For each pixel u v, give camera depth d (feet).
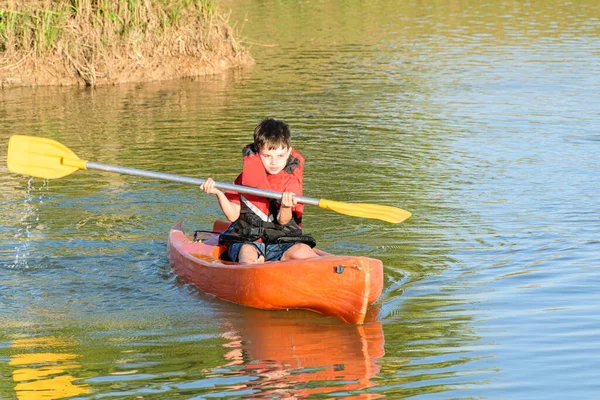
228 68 99.04
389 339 29.73
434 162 57.11
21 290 35.32
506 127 68.03
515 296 33.63
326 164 56.44
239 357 28.17
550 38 117.19
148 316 32.58
